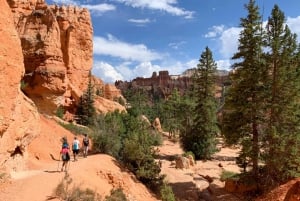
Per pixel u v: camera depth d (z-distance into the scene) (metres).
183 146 48.03
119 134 33.09
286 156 27.14
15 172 18.02
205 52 49.88
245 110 28.39
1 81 16.19
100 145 28.19
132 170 25.55
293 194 11.96
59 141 28.50
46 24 38.28
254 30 29.83
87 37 58.78
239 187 28.50
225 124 30.33
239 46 30.31
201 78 49.50
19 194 14.92
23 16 38.75
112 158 25.58
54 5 57.59
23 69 18.48
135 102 120.06
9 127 17.08
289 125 28.47
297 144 27.27
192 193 28.28
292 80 28.58
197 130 47.09
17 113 18.25
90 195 17.19
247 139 28.48
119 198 19.44
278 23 29.34
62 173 19.06
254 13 29.98
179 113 69.50
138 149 26.05
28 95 37.09
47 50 37.19
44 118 31.56
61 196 15.73
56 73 37.41
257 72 29.09
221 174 34.50
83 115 50.75
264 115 29.08
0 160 16.25
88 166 21.77
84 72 58.25
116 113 47.53
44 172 18.95
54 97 37.69
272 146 27.20
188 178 32.34
